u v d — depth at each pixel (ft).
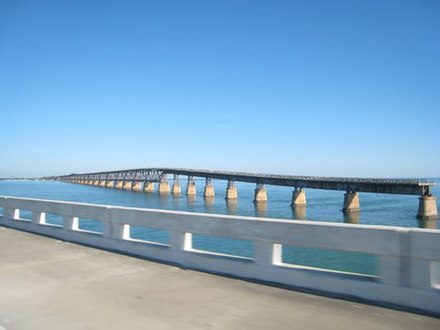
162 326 18.01
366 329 16.89
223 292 22.58
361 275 21.17
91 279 25.90
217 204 269.44
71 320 19.02
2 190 482.69
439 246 18.29
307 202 270.46
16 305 21.25
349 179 212.43
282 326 17.56
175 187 402.52
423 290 18.83
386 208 216.74
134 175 515.91
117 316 19.34
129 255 32.91
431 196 172.86
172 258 29.89
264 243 24.58
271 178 260.42
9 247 37.19
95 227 115.75
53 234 42.63
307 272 22.67
